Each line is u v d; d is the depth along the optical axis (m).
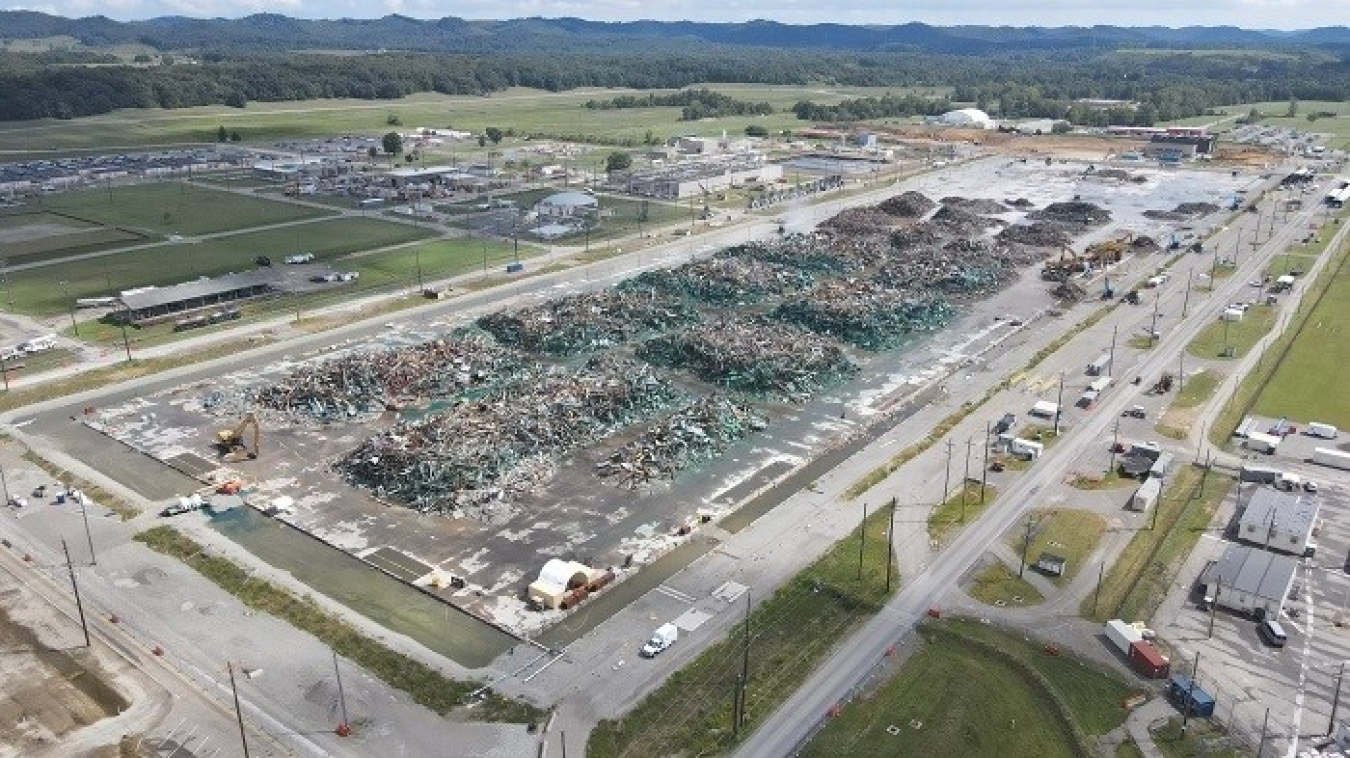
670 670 68.75
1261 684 66.69
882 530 87.75
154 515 90.69
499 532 87.44
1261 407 115.81
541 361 129.50
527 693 66.44
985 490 95.19
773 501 93.81
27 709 64.88
